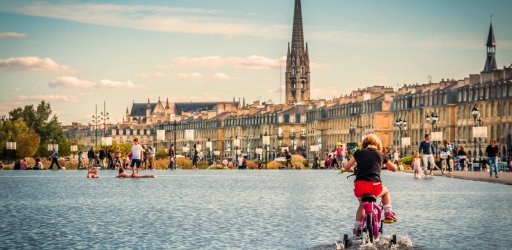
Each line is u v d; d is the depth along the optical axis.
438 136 99.38
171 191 47.50
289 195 43.41
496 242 21.91
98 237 23.16
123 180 65.62
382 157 20.95
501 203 36.69
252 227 25.91
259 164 136.38
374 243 20.97
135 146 73.38
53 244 21.53
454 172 88.12
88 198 40.44
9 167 129.75
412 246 20.86
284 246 21.19
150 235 23.67
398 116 196.50
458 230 24.95
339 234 23.91
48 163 128.50
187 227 25.92
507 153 145.00
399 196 42.09
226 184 58.03
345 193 45.44
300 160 149.88
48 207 34.31
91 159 82.50
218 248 20.83
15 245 21.27
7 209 33.09
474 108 94.19
